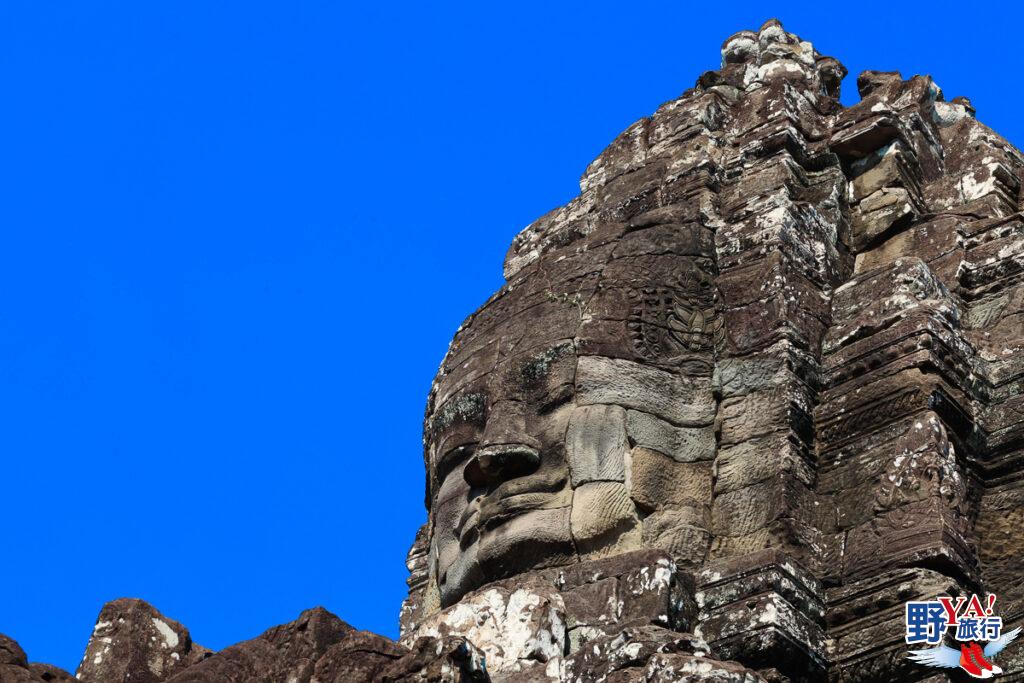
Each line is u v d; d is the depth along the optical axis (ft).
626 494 73.72
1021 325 79.00
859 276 79.77
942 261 82.12
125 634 73.97
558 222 89.66
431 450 81.41
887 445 73.15
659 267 79.25
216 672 67.82
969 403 74.95
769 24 92.48
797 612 69.31
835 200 84.69
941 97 93.09
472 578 75.00
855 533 71.67
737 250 80.89
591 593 70.38
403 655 65.98
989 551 71.61
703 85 91.45
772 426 75.00
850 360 76.38
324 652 67.21
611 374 76.02
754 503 73.46
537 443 75.46
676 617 69.05
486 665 68.18
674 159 87.20
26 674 67.67
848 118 87.20
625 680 63.98
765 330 77.46
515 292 81.25
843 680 68.64
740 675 62.54
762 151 85.87
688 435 75.87
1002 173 87.97
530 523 73.72
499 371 77.92
